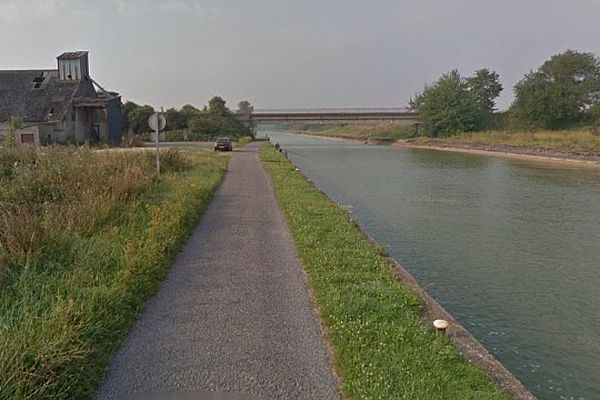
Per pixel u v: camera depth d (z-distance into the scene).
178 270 6.14
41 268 5.14
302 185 15.87
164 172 15.52
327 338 4.23
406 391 3.27
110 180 9.44
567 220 13.41
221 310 4.84
